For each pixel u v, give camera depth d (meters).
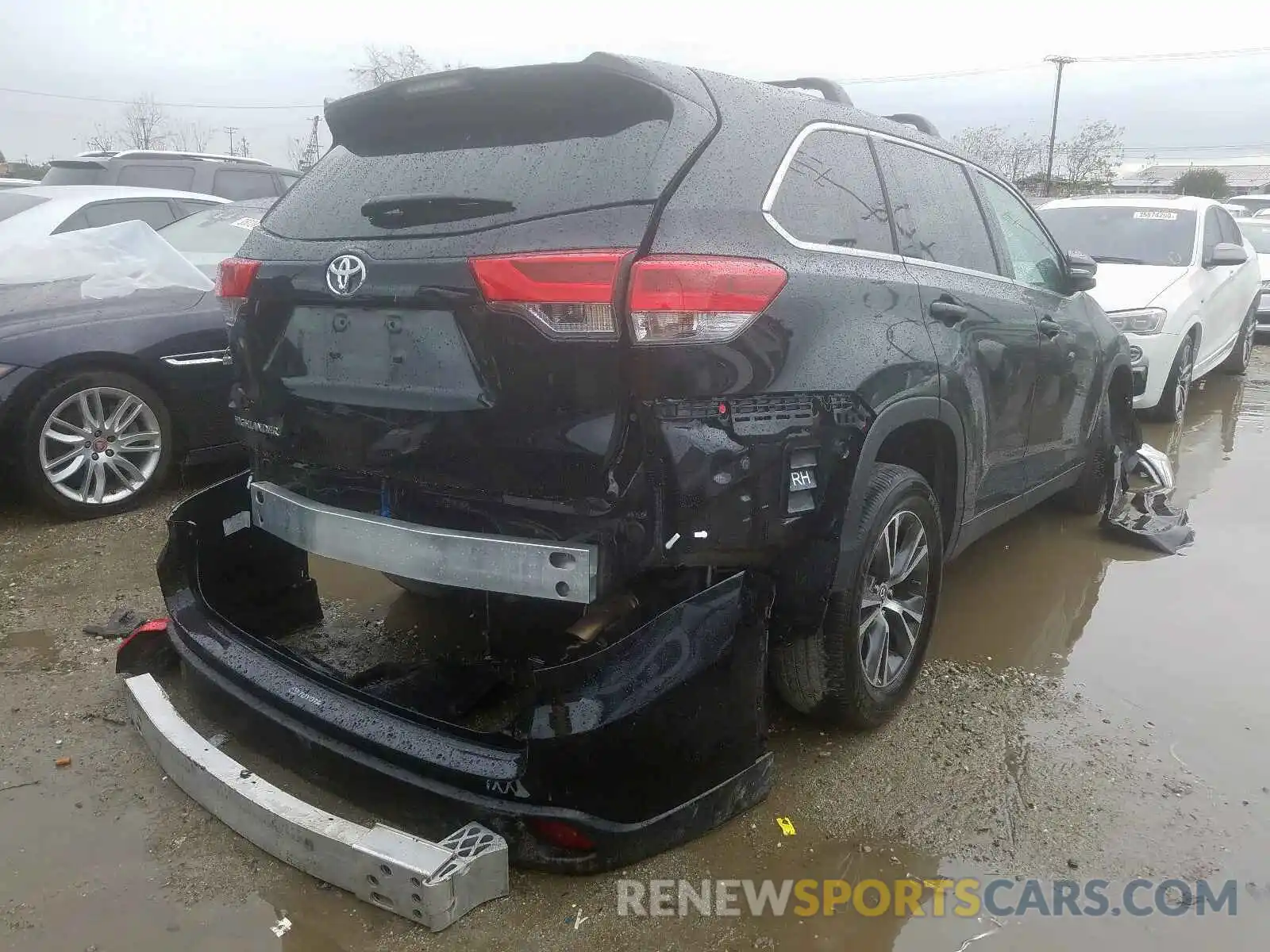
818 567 2.55
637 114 2.37
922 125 3.79
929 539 3.08
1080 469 4.82
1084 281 4.52
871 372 2.62
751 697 2.39
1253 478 6.04
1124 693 3.34
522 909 2.26
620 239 2.14
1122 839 2.57
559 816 2.16
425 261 2.30
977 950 2.19
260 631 3.38
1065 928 2.25
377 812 2.37
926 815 2.65
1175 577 4.42
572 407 2.14
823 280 2.54
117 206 6.86
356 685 2.82
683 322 2.12
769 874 2.41
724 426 2.22
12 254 5.09
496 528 2.32
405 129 2.72
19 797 2.66
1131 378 5.25
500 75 2.42
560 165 2.34
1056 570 4.49
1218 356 8.58
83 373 4.74
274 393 2.71
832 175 2.83
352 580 4.09
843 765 2.87
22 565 4.29
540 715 2.15
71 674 3.35
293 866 2.34
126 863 2.41
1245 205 21.17
